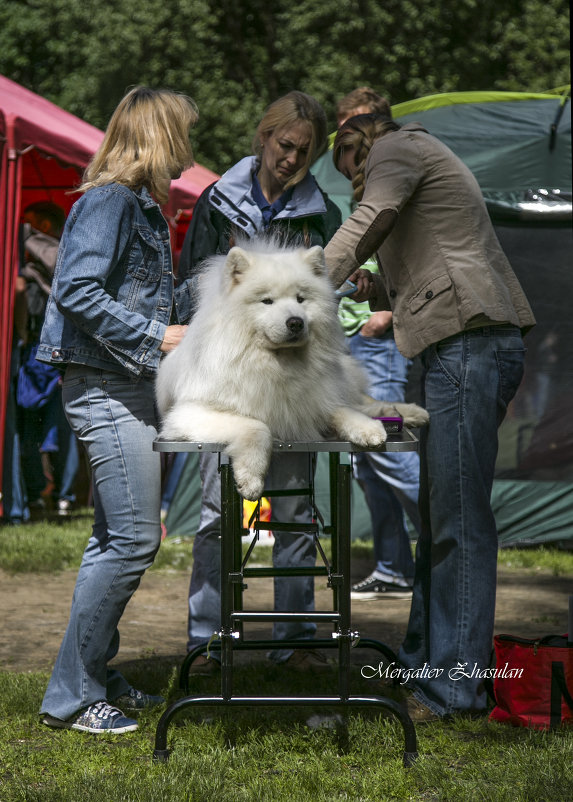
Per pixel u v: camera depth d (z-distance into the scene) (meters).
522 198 11.87
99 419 5.28
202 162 32.62
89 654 5.34
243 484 4.63
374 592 9.40
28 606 8.80
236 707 5.74
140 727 5.38
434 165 5.50
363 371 5.84
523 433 12.09
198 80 32.84
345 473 4.91
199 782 4.52
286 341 4.73
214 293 5.09
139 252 5.33
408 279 5.65
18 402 14.10
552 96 12.57
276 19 35.66
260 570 5.41
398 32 33.19
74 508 15.03
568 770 4.64
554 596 9.41
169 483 13.33
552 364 11.95
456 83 33.62
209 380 4.92
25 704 5.68
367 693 5.98
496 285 5.53
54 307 5.43
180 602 9.12
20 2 35.25
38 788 4.57
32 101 13.14
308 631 6.65
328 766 4.84
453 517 5.59
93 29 32.72
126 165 5.30
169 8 32.56
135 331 5.14
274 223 6.55
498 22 33.62
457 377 5.54
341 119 8.38
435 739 5.18
